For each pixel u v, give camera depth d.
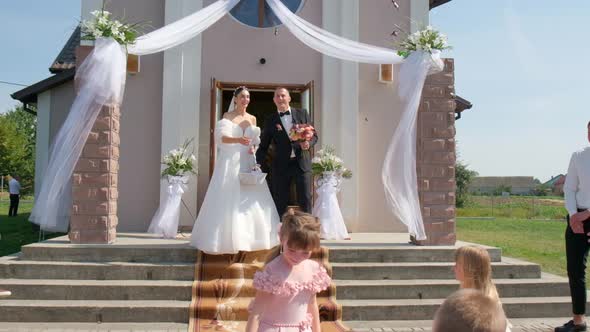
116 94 6.68
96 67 6.56
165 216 7.66
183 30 7.88
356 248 6.66
